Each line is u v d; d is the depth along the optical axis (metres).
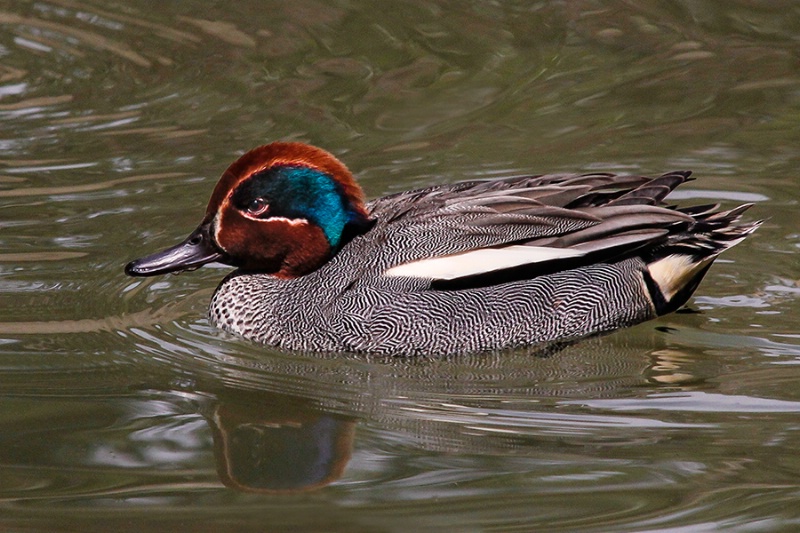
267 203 12.44
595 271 12.51
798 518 8.82
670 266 12.68
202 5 20.78
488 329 12.24
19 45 19.55
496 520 8.82
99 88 18.19
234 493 9.23
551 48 19.06
